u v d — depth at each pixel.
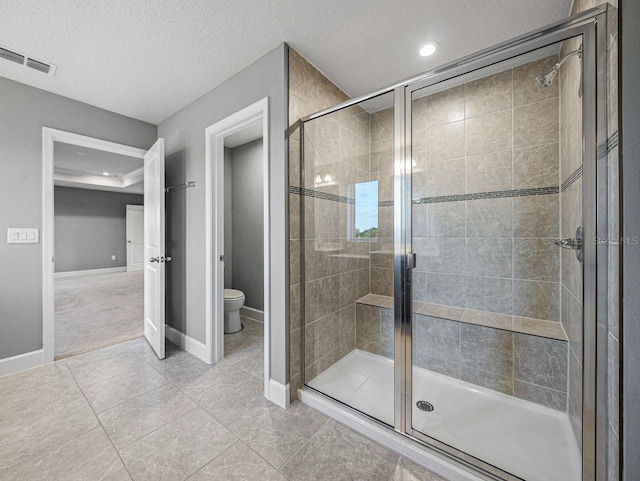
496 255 1.86
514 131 1.77
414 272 1.72
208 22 1.57
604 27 0.98
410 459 1.37
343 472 1.29
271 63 1.82
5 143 2.14
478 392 1.80
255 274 3.71
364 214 1.88
